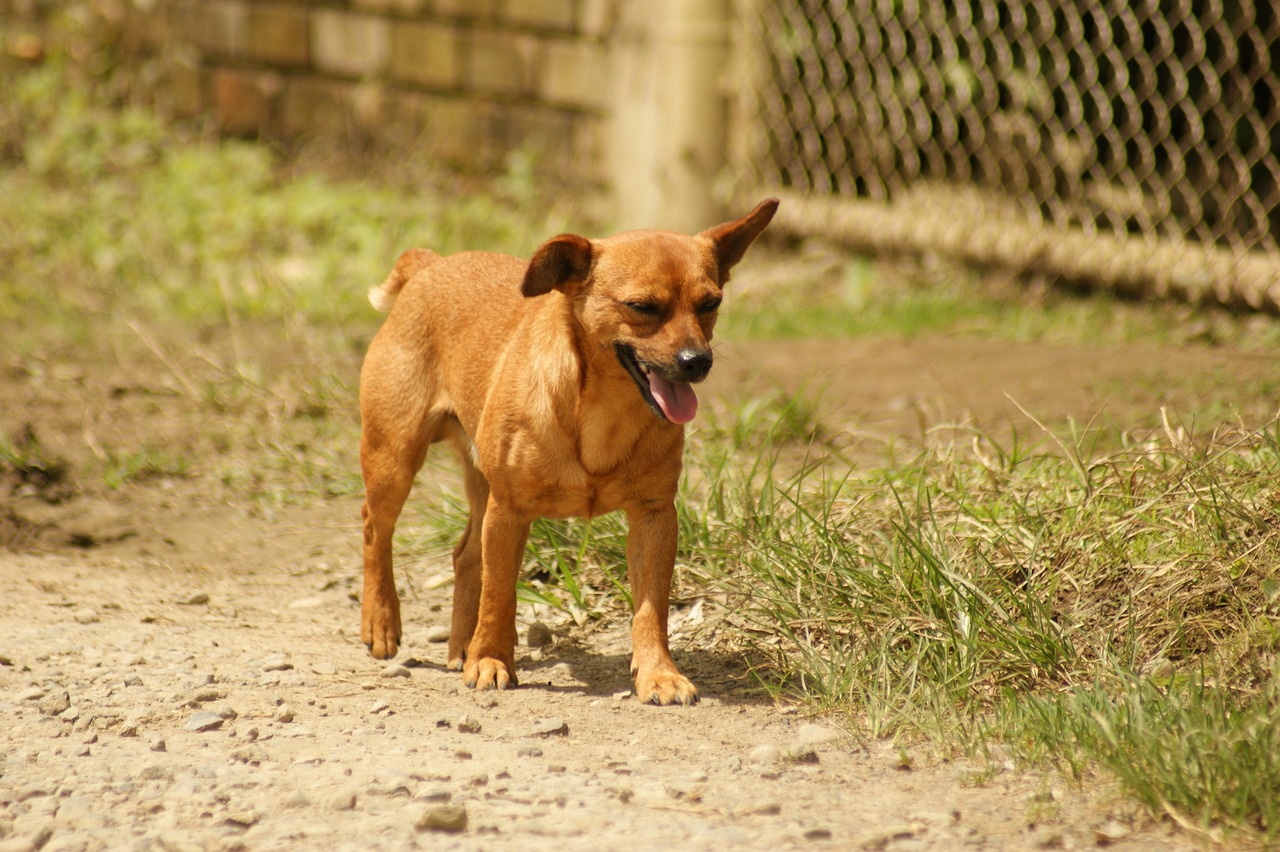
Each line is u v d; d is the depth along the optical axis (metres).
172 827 4.83
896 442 9.85
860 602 6.89
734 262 7.16
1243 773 4.77
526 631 7.81
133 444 10.82
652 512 6.77
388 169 18.33
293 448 10.70
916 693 6.13
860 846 4.64
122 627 7.50
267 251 16.27
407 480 7.48
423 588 8.56
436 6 18.19
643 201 16.97
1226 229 12.87
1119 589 6.67
